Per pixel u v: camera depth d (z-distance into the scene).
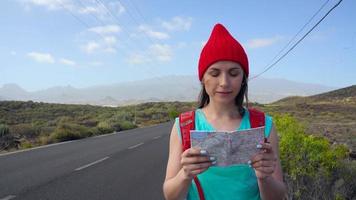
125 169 12.20
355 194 6.42
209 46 2.23
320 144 6.50
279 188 2.20
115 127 39.97
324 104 104.31
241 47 2.24
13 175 11.02
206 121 2.28
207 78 2.26
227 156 2.00
